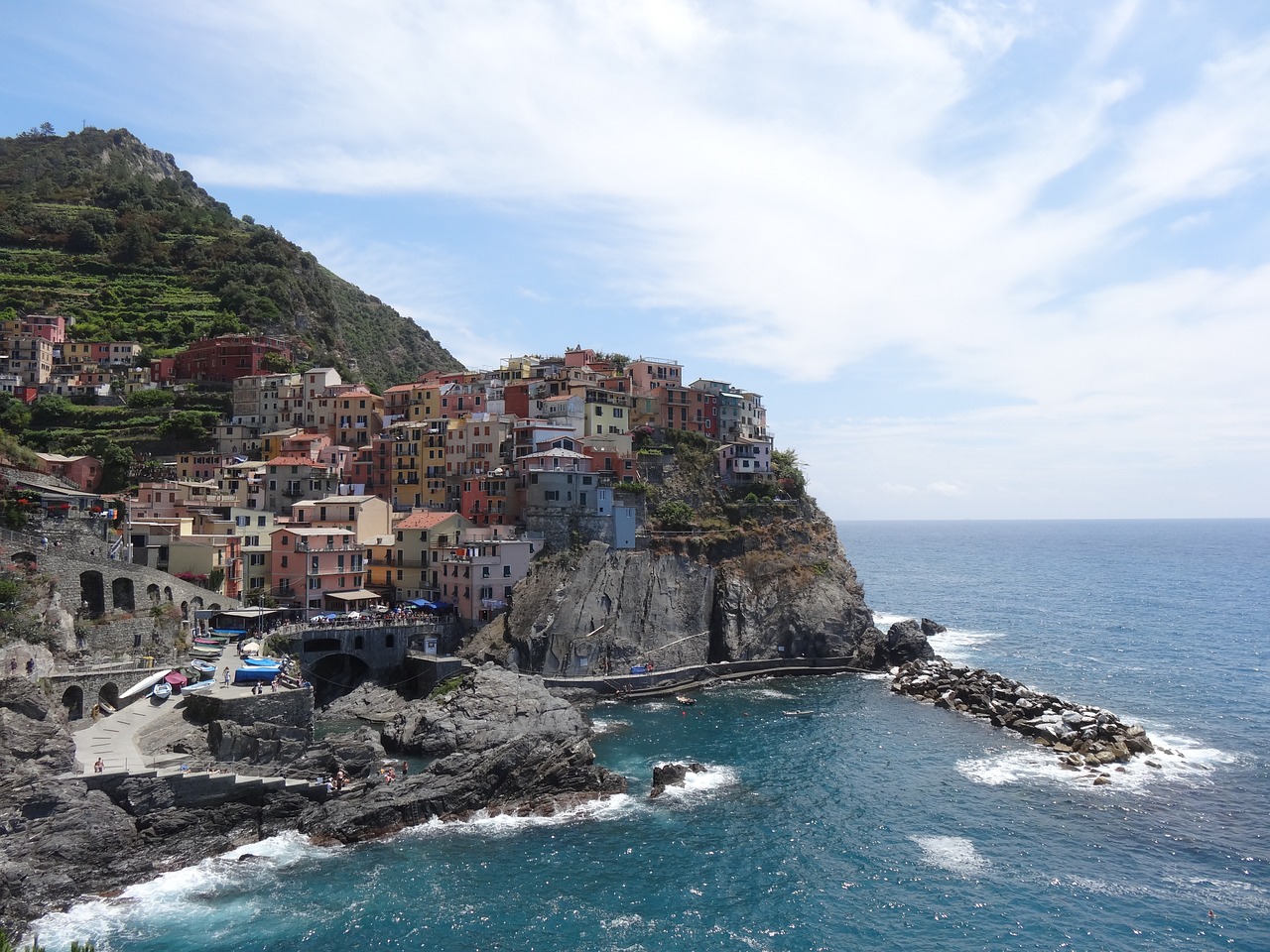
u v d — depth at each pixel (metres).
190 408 178.38
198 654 96.31
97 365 191.88
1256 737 104.12
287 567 120.81
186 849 68.62
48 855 62.41
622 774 89.56
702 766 92.75
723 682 131.12
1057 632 182.75
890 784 88.31
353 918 61.88
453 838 74.88
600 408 160.12
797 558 152.25
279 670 88.38
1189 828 77.88
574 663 123.62
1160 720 111.62
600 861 71.38
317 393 177.62
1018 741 102.56
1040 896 66.31
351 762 80.94
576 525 136.62
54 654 79.88
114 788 67.19
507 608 124.81
